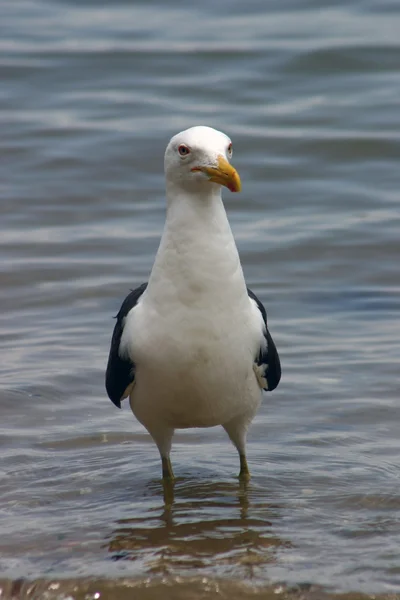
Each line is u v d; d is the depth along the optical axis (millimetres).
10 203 19453
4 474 10344
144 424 9984
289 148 21688
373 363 13070
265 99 24516
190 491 9969
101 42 27406
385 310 15008
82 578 8117
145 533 9008
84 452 10930
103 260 16875
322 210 19266
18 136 22141
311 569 8250
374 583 7988
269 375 9805
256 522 9188
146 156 21312
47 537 8945
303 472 10328
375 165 21172
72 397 12289
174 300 9031
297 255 17062
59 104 24094
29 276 16203
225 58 26094
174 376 9211
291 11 29625
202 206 8961
